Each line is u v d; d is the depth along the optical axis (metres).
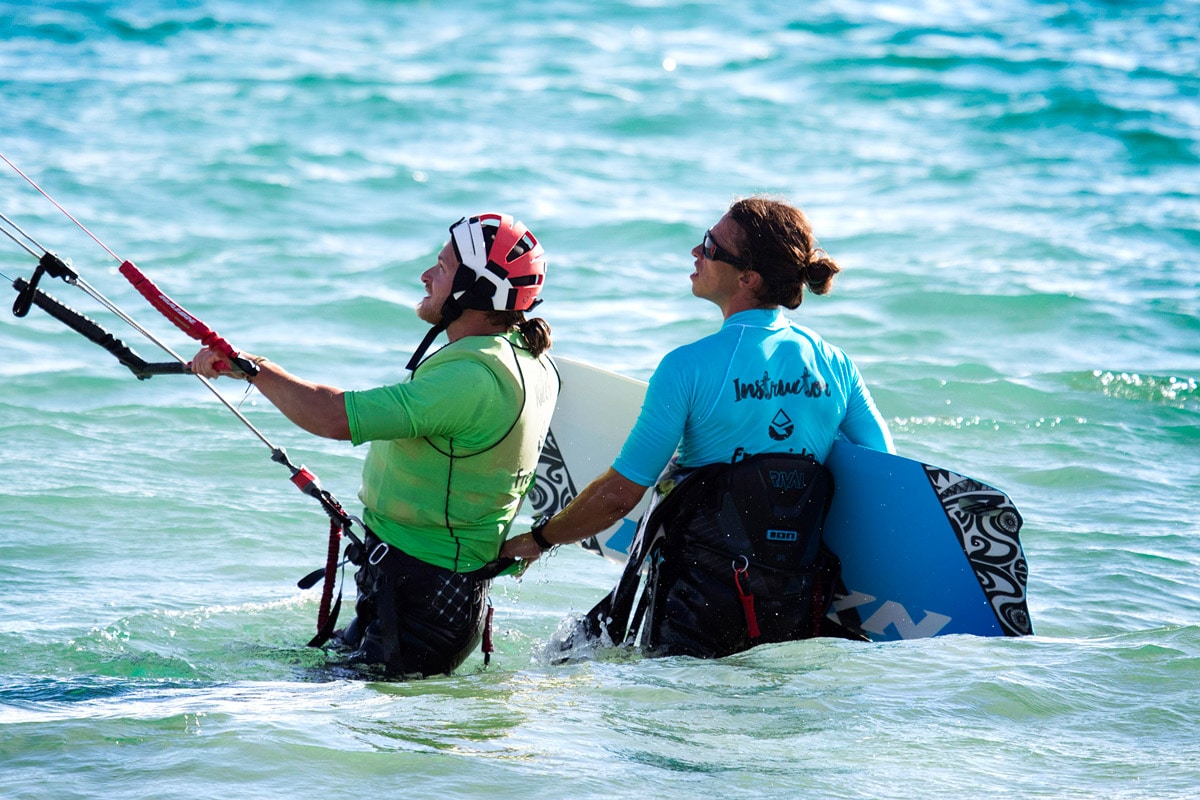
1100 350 34.09
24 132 62.38
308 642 15.33
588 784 10.43
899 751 11.27
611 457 17.34
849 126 68.94
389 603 14.22
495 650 16.28
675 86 78.38
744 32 97.62
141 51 86.44
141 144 61.31
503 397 14.02
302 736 11.41
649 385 14.93
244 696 13.06
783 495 14.58
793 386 14.80
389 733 11.62
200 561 19.38
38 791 10.16
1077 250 45.06
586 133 66.94
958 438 26.77
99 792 10.18
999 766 10.92
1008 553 14.84
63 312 13.12
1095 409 28.81
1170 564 19.36
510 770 10.72
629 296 39.62
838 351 15.52
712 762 10.98
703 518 14.76
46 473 23.12
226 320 35.16
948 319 37.00
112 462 24.03
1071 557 19.73
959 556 15.04
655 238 47.66
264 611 17.19
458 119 69.12
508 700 12.79
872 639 15.79
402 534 14.33
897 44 91.19
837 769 10.82
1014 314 37.12
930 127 68.50
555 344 33.59
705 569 14.72
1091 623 16.78
